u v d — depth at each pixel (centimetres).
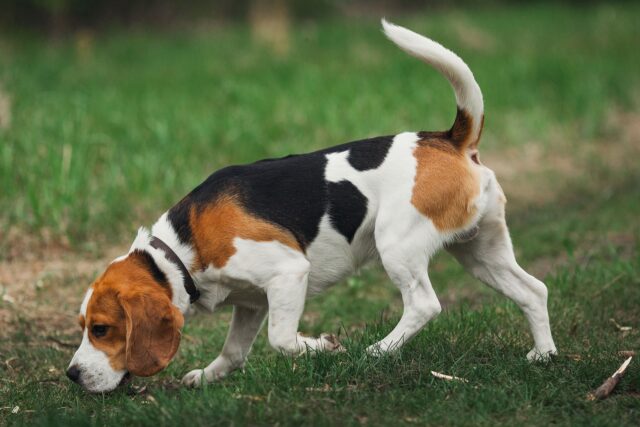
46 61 2316
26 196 1227
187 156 1439
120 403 683
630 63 2373
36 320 948
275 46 2608
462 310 872
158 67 2298
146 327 651
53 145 1321
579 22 3216
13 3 2995
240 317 761
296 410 613
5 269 1082
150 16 3259
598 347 764
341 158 714
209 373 763
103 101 1770
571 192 1466
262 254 687
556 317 863
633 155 1691
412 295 700
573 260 1045
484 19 3234
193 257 691
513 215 1350
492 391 641
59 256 1129
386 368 688
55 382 776
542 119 1831
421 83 1992
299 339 710
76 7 3084
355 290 1071
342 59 2403
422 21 3084
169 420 607
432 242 699
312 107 1748
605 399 646
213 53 2512
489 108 1888
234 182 702
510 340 788
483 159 1650
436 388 657
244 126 1584
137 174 1322
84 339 680
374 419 604
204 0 3312
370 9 3744
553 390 653
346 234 710
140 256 685
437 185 696
